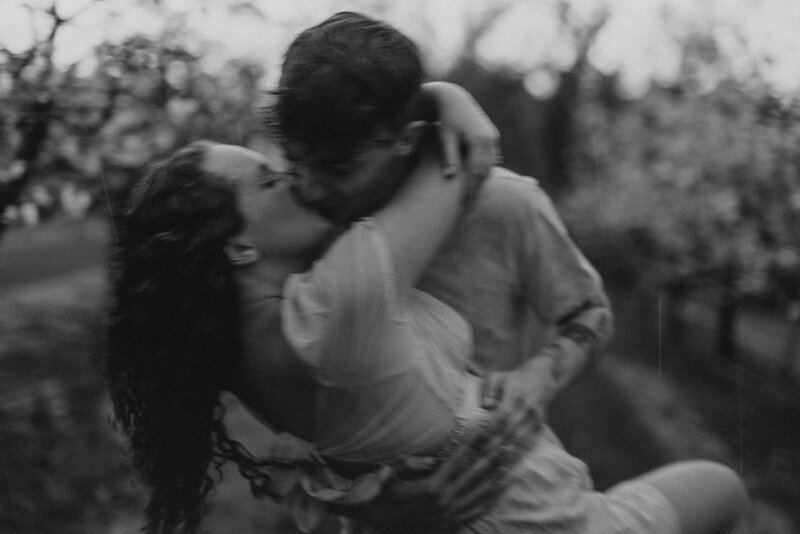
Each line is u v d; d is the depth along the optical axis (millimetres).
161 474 1757
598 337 1826
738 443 9859
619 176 13961
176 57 4109
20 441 5703
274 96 1618
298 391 1685
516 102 15078
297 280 1635
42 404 6039
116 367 1741
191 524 1793
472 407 1687
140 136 4297
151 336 1674
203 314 1647
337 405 1636
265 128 1663
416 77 1602
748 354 13820
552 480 1715
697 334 15648
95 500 5555
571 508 1714
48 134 4121
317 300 1586
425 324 1717
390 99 1573
